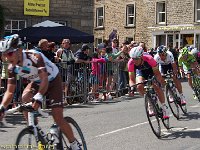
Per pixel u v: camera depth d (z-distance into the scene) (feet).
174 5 88.99
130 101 36.50
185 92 41.96
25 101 15.55
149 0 93.15
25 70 14.30
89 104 35.06
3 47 13.48
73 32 44.73
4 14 53.83
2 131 23.58
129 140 21.02
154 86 22.65
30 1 56.70
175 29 88.33
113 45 43.11
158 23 91.86
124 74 40.14
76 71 35.01
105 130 23.56
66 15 59.47
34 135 14.12
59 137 15.25
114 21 100.53
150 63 22.27
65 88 33.83
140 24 95.04
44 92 13.92
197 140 20.80
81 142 16.52
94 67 36.70
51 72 14.93
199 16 85.66
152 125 21.40
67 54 34.78
